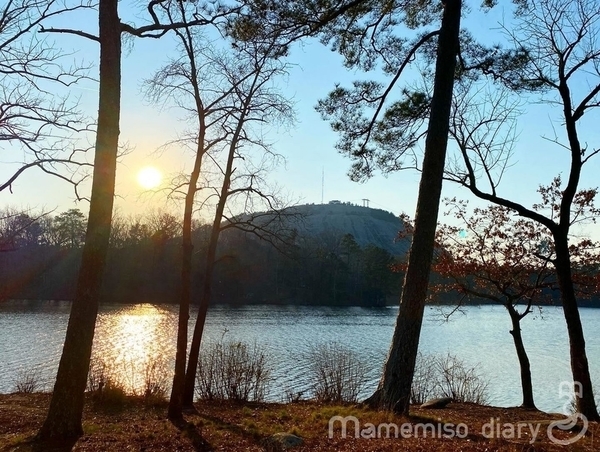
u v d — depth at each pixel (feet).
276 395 58.13
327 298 223.71
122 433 29.07
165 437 28.17
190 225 37.19
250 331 127.13
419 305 34.37
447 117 35.70
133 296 191.83
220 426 31.68
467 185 41.52
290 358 84.33
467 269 51.96
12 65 27.63
